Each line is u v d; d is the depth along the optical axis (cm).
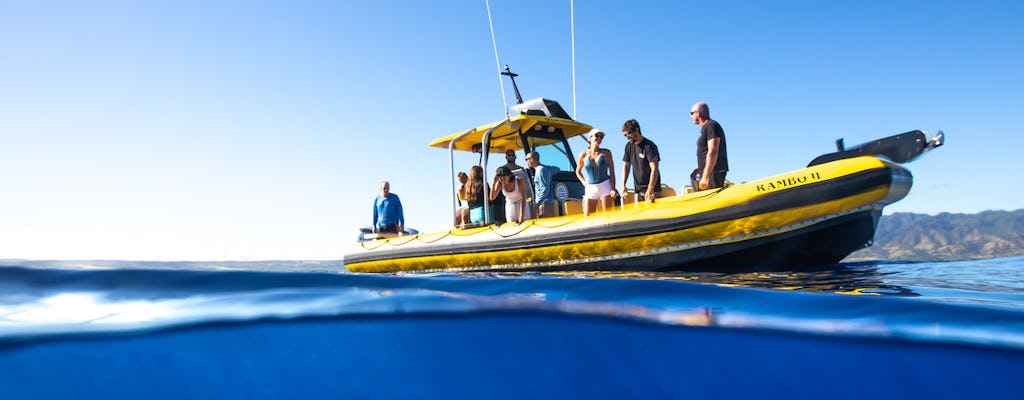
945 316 161
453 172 744
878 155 477
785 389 125
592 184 596
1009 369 129
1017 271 404
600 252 579
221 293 180
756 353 140
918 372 132
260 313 145
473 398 118
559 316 156
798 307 177
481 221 723
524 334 150
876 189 467
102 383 119
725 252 520
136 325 133
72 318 142
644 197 590
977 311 169
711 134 533
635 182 590
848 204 474
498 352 138
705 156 543
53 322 137
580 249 589
